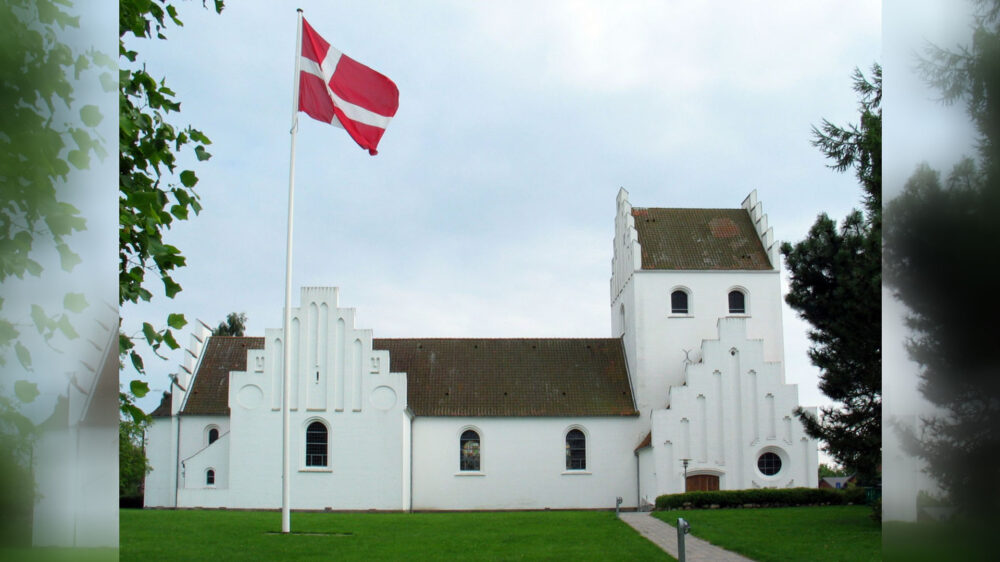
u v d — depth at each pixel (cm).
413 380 5406
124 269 962
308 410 4941
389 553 2320
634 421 5219
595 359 5603
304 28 2964
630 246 5509
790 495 4325
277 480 4862
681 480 4903
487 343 5716
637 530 2933
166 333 920
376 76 2941
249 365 4966
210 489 4828
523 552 2323
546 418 5197
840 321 2872
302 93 2959
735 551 2306
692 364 5047
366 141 2936
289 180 3002
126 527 2933
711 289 5378
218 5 1227
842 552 2195
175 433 5169
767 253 5472
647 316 5338
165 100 1085
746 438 4972
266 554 2269
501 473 5138
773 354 5303
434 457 5144
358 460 4909
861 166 2908
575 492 5131
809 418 3164
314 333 5022
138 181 1025
